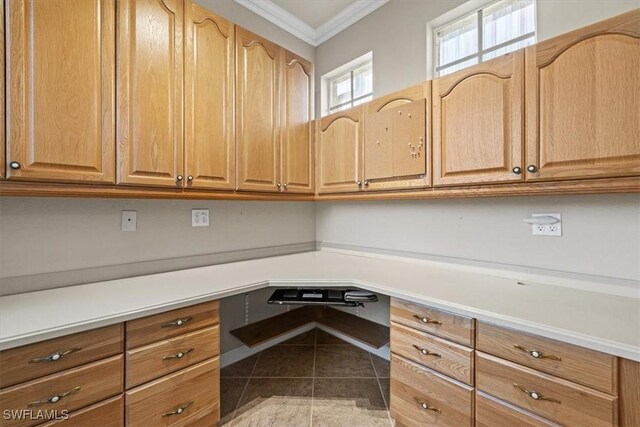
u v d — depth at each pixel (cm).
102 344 112
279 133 211
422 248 208
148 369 124
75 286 153
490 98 142
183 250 198
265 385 200
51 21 117
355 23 251
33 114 114
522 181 133
